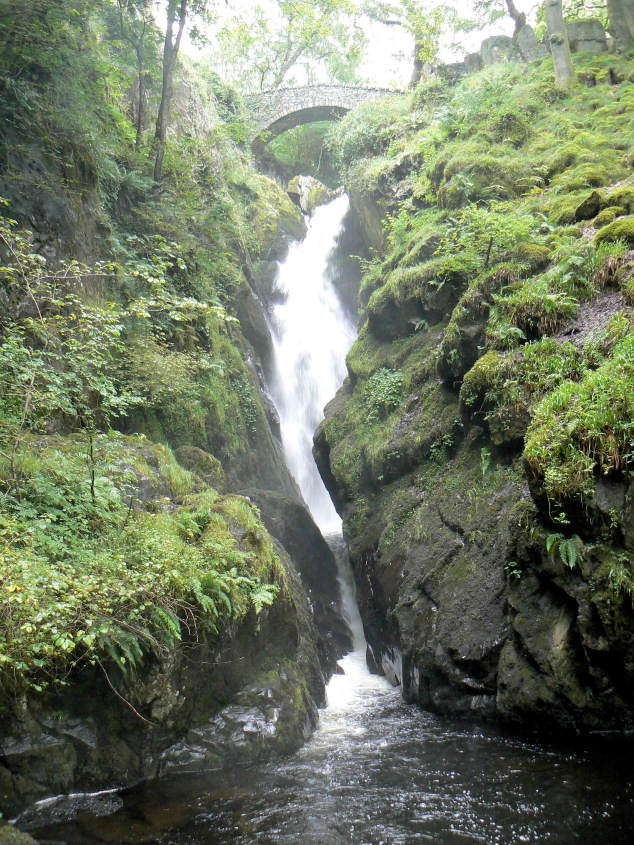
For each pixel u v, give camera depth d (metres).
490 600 7.37
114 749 5.64
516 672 6.61
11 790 4.98
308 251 22.61
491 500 8.12
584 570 5.95
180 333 11.63
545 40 18.64
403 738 6.88
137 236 11.63
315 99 24.33
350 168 20.17
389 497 10.12
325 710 8.23
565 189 11.46
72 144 9.68
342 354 20.42
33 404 6.92
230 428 12.93
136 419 10.14
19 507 5.80
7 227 7.22
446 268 10.61
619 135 13.04
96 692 5.58
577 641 6.13
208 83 21.73
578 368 7.23
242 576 6.83
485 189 12.39
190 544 6.85
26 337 7.40
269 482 13.76
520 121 14.34
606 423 5.99
